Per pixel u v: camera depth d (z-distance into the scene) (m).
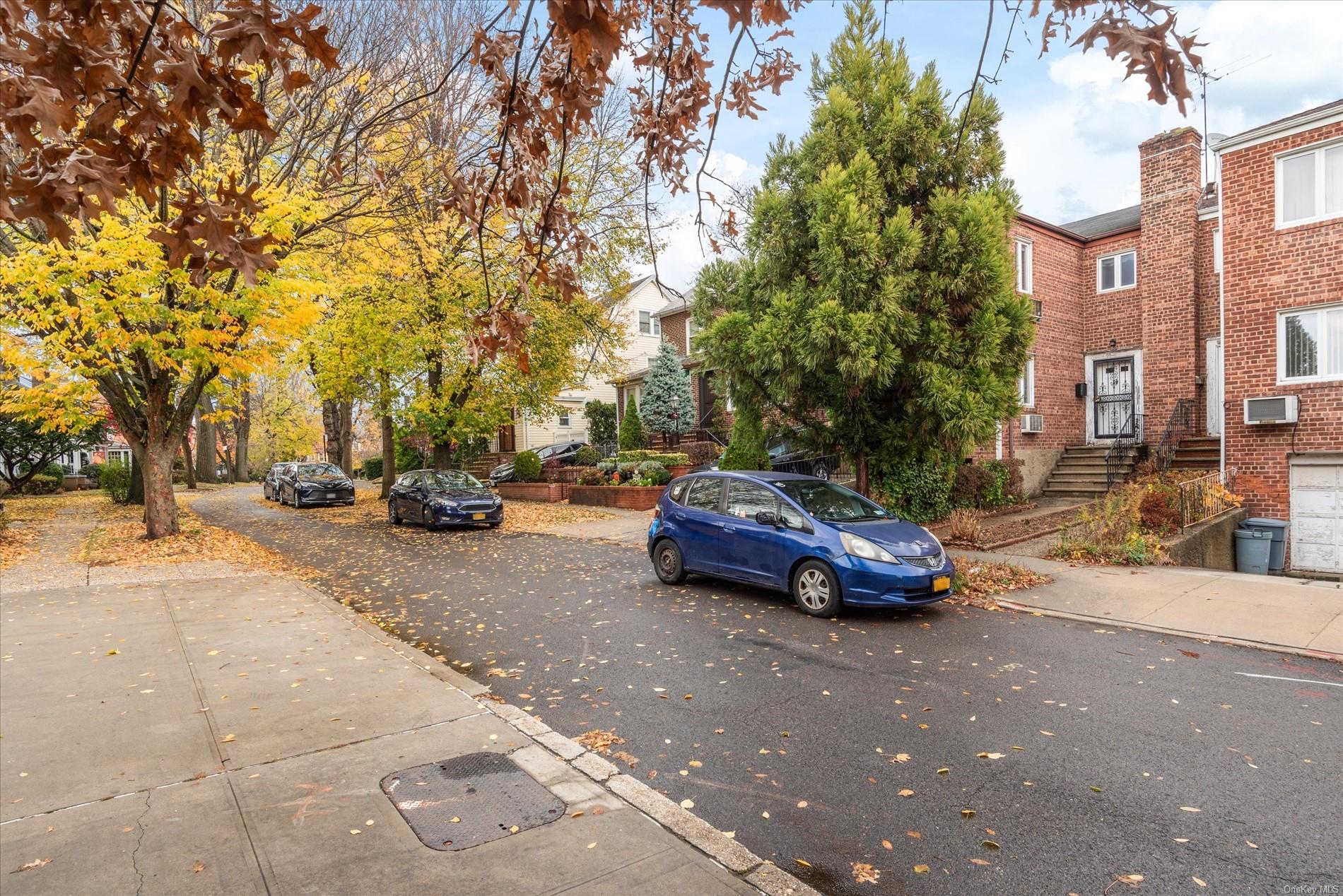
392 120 9.78
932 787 4.04
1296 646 6.55
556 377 20.64
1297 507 13.59
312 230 12.33
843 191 9.82
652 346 35.75
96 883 3.08
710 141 2.71
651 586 9.66
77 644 6.88
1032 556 11.02
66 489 34.66
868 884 3.17
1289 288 13.60
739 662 6.32
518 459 25.16
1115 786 4.02
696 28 2.55
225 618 7.96
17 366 12.55
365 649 6.69
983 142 10.59
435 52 11.55
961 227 9.87
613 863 3.22
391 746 4.49
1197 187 17.73
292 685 5.65
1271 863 3.28
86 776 4.09
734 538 8.86
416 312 18.72
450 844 3.36
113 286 11.23
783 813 3.78
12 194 1.57
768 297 10.87
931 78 10.38
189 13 7.45
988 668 6.10
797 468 17.89
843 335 9.38
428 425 20.42
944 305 10.05
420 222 12.30
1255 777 4.10
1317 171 13.30
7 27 1.57
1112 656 6.40
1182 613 7.73
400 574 11.08
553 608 8.56
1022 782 4.09
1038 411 18.78
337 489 23.67
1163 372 18.23
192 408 14.74
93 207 1.64
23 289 11.07
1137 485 12.65
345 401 26.70
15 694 5.48
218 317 11.86
